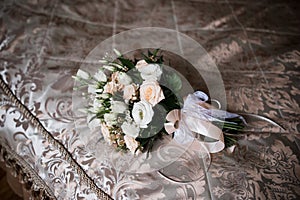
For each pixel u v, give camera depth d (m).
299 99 1.14
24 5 1.38
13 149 1.11
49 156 1.04
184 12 1.45
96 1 1.44
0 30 1.29
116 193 0.94
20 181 1.20
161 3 1.47
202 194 0.92
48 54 1.23
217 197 0.92
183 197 0.92
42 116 1.09
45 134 1.06
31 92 1.13
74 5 1.41
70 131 1.04
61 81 1.15
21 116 1.10
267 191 0.93
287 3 1.53
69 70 1.18
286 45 1.33
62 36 1.29
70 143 1.03
